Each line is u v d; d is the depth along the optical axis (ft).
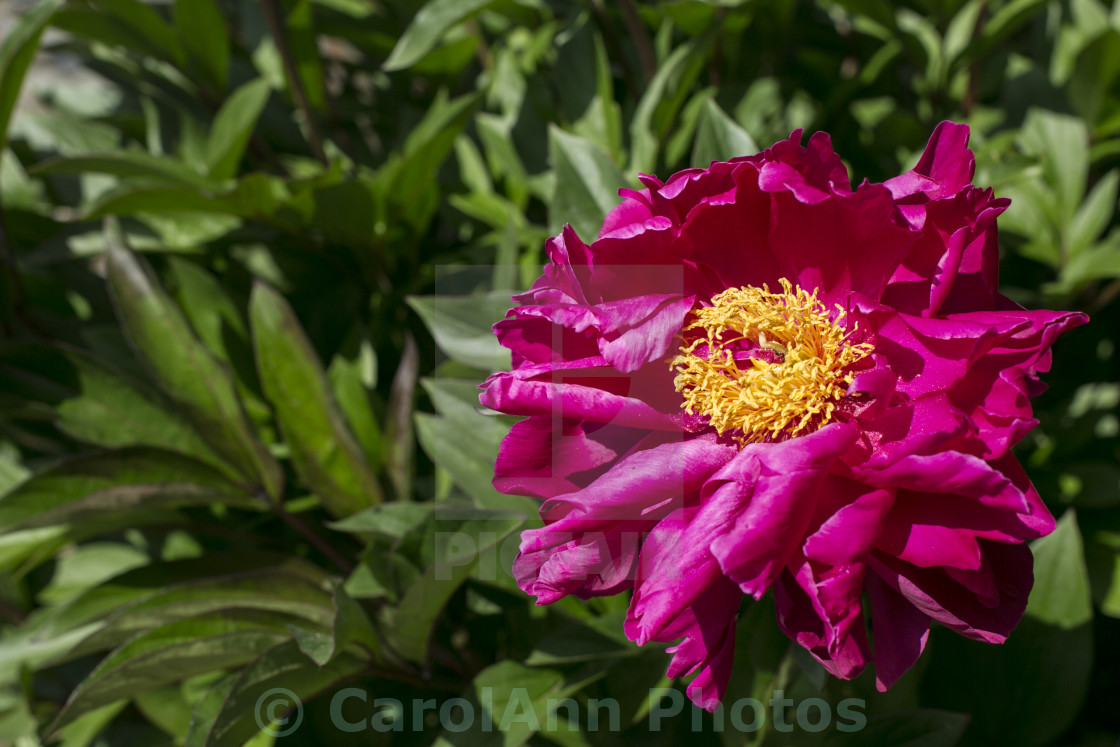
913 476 2.08
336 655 2.39
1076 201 2.74
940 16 2.79
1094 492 2.67
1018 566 2.11
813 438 2.12
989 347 2.12
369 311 2.89
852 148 2.84
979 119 2.83
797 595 2.13
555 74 2.72
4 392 2.65
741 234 2.21
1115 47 2.66
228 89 3.02
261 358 2.46
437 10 2.53
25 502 2.45
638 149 2.65
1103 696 2.79
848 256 2.20
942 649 2.55
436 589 2.32
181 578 2.55
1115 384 2.82
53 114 3.13
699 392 2.20
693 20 2.64
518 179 2.77
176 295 2.78
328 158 2.85
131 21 2.84
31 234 2.98
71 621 2.52
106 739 2.82
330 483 2.50
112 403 2.56
